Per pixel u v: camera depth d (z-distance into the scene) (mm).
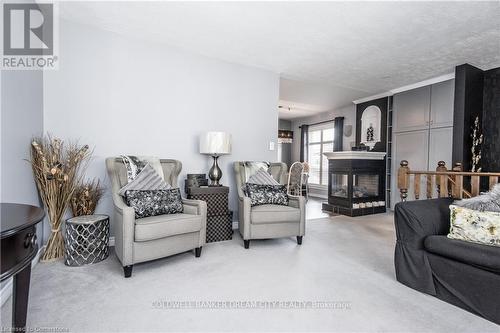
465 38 2988
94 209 2764
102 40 2865
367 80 4551
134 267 2301
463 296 1717
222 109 3627
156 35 2979
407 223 2041
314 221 4371
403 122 4984
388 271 2295
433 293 1866
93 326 1466
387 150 5348
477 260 1654
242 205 2965
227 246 2939
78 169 2746
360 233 3576
